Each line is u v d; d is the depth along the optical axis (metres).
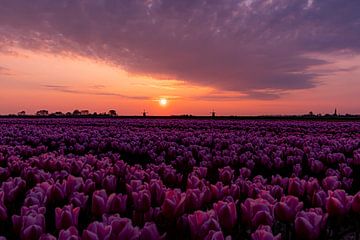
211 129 28.47
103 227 2.56
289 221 3.33
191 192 3.59
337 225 3.70
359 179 8.04
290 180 4.70
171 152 10.39
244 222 3.39
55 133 19.11
